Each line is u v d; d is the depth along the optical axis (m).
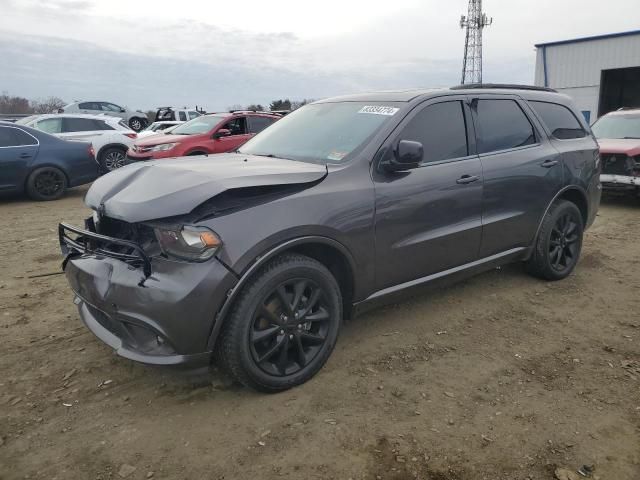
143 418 2.95
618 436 2.79
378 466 2.57
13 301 4.57
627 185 8.66
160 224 2.83
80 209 9.27
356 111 4.04
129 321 2.87
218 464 2.59
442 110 4.04
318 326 3.31
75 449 2.69
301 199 3.11
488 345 3.81
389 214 3.52
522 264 5.33
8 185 9.81
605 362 3.56
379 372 3.42
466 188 4.00
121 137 13.29
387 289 3.69
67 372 3.41
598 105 26.33
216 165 3.39
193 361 2.85
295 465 2.58
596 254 6.11
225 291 2.80
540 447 2.70
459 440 2.75
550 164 4.73
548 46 27.66
